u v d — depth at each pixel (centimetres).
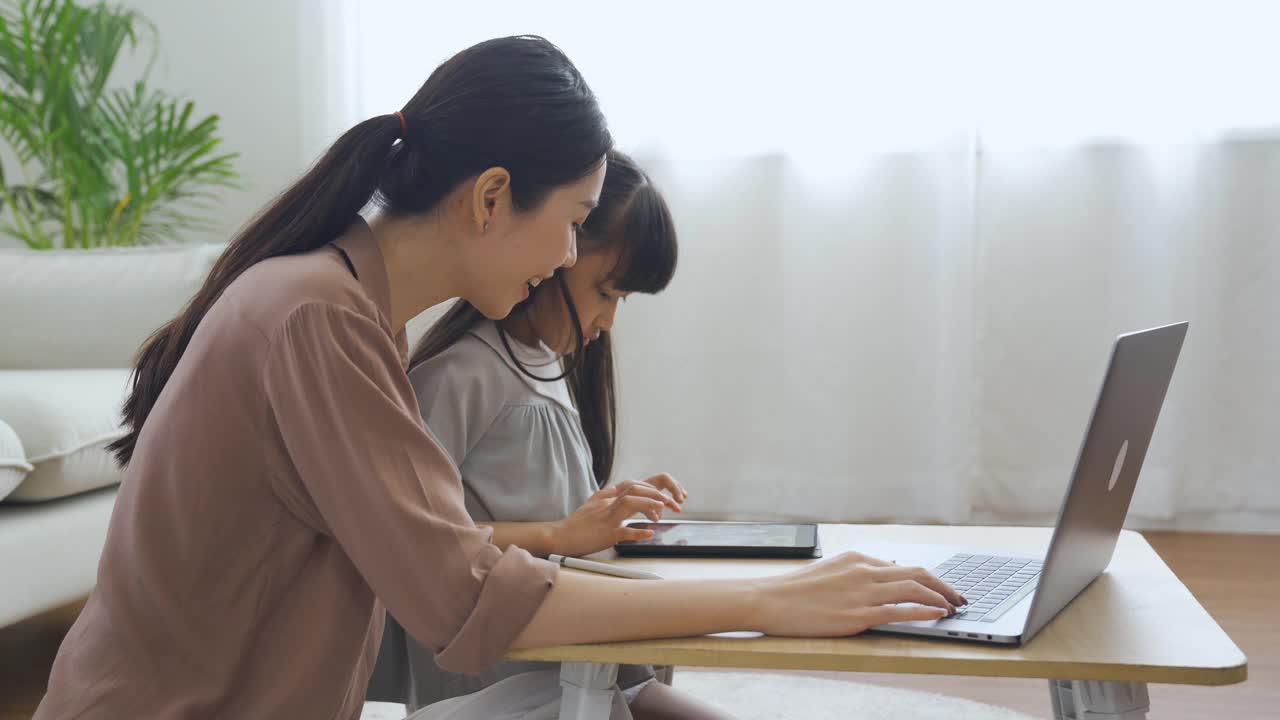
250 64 363
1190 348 318
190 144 333
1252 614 246
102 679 91
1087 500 90
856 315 337
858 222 335
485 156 98
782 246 339
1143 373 93
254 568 93
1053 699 114
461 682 136
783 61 334
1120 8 318
